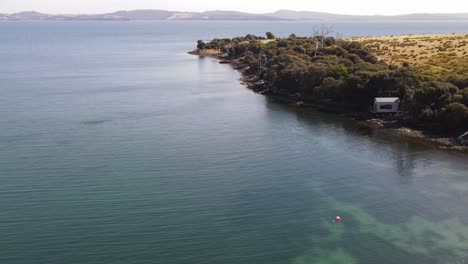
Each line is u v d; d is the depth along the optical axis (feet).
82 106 440.45
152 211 221.25
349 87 422.82
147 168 275.59
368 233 204.85
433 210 226.38
